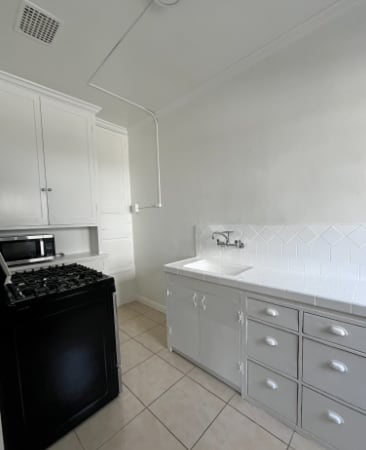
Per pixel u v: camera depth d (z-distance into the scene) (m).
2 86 1.81
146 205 2.83
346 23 1.28
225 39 1.49
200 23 1.35
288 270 1.63
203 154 2.13
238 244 1.91
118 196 2.94
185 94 2.17
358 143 1.30
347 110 1.32
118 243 2.95
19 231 2.23
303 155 1.51
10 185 1.89
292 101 1.53
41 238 2.09
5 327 1.03
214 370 1.64
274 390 1.31
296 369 1.21
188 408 1.41
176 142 2.38
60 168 2.19
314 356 1.14
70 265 2.00
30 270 1.92
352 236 1.36
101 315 1.43
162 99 2.26
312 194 1.49
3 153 1.84
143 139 2.78
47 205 2.12
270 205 1.70
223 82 1.90
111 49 1.55
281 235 1.66
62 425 1.24
